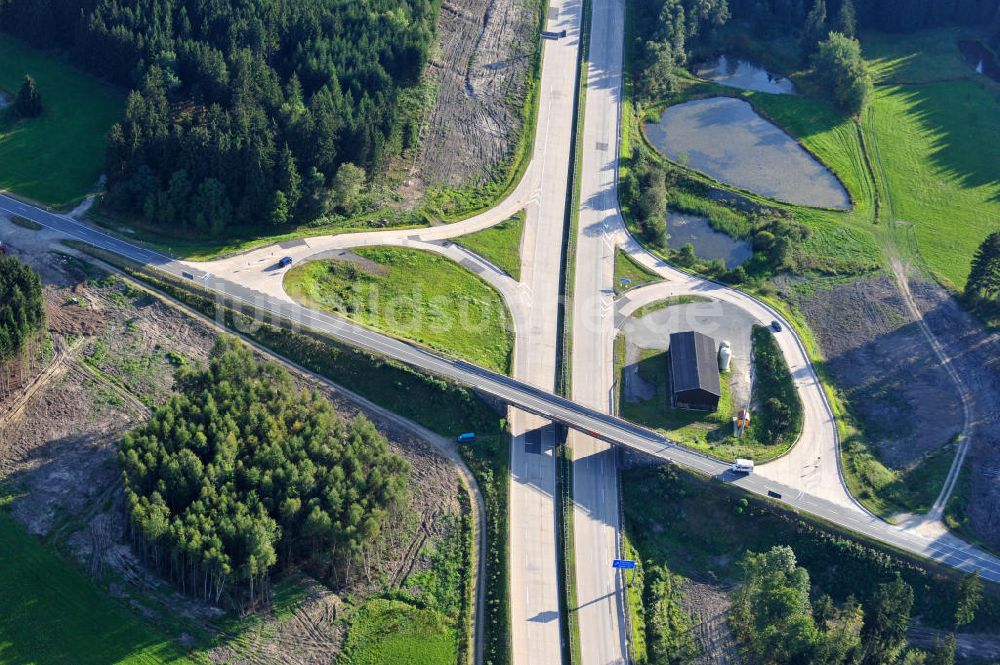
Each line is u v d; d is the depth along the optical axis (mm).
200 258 180375
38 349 162000
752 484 157625
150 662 129125
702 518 156000
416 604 140625
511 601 142250
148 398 159250
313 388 164625
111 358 164125
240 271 179000
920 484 163000
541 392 167000
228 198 185250
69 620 132250
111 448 152000
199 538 132375
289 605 137250
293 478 140500
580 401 169500
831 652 132625
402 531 148000
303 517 139500
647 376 175125
